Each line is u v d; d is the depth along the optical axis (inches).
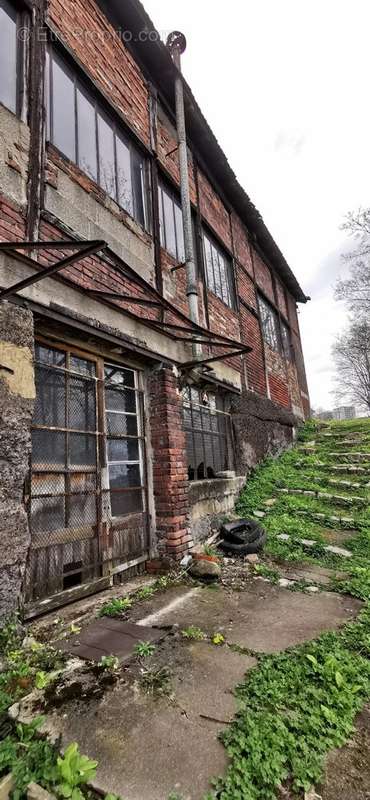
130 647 102.3
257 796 59.4
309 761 66.0
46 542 125.0
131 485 169.6
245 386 318.0
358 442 370.9
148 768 64.5
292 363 498.6
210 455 249.4
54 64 158.1
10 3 143.9
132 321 170.9
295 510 239.1
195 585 151.5
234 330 313.4
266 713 76.7
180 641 106.3
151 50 222.1
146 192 216.2
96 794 60.7
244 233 384.8
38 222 132.8
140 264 192.9
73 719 75.5
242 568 170.2
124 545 158.9
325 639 106.1
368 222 454.3
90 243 95.3
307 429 479.5
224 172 318.3
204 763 65.4
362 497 249.0
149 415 187.3
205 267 277.6
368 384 1054.4
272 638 108.0
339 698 81.4
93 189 167.2
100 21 190.5
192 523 198.7
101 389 157.8
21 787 60.3
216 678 88.6
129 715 76.5
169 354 195.3
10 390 109.7
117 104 194.7
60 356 142.1
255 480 289.9
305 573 164.6
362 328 733.9
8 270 115.0
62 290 134.3
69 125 161.2
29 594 117.2
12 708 77.9
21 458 110.7
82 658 97.2
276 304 460.4
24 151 132.0
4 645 98.2
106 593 141.2
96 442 151.1
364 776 63.8
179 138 227.0
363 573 157.0
